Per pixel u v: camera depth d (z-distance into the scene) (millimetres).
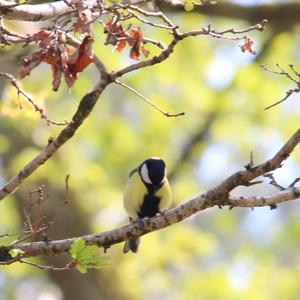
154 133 15953
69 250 5457
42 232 6160
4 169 14375
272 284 16891
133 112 17391
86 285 15094
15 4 5660
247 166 5668
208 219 21516
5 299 16672
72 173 13906
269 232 21734
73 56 5402
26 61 5383
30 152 13445
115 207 15266
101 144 15805
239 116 15703
